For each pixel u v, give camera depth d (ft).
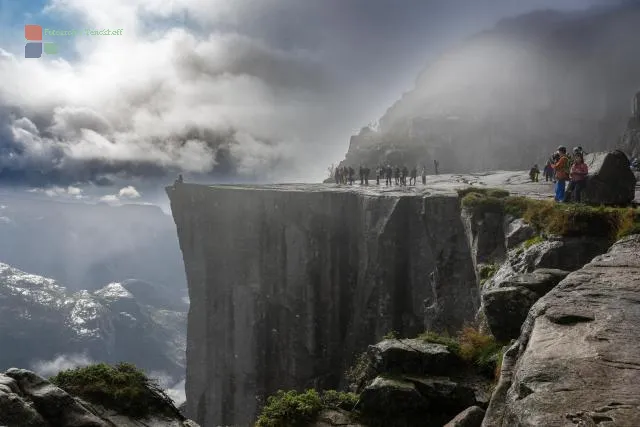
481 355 50.39
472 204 102.17
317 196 197.47
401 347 51.16
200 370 235.40
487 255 96.94
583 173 86.63
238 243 222.28
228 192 226.79
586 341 25.95
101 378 43.27
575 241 67.62
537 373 23.29
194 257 238.27
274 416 47.85
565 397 21.03
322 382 193.36
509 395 24.08
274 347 211.61
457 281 134.41
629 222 63.36
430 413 46.14
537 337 27.43
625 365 23.15
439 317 134.82
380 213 167.84
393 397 46.47
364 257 180.34
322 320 196.65
